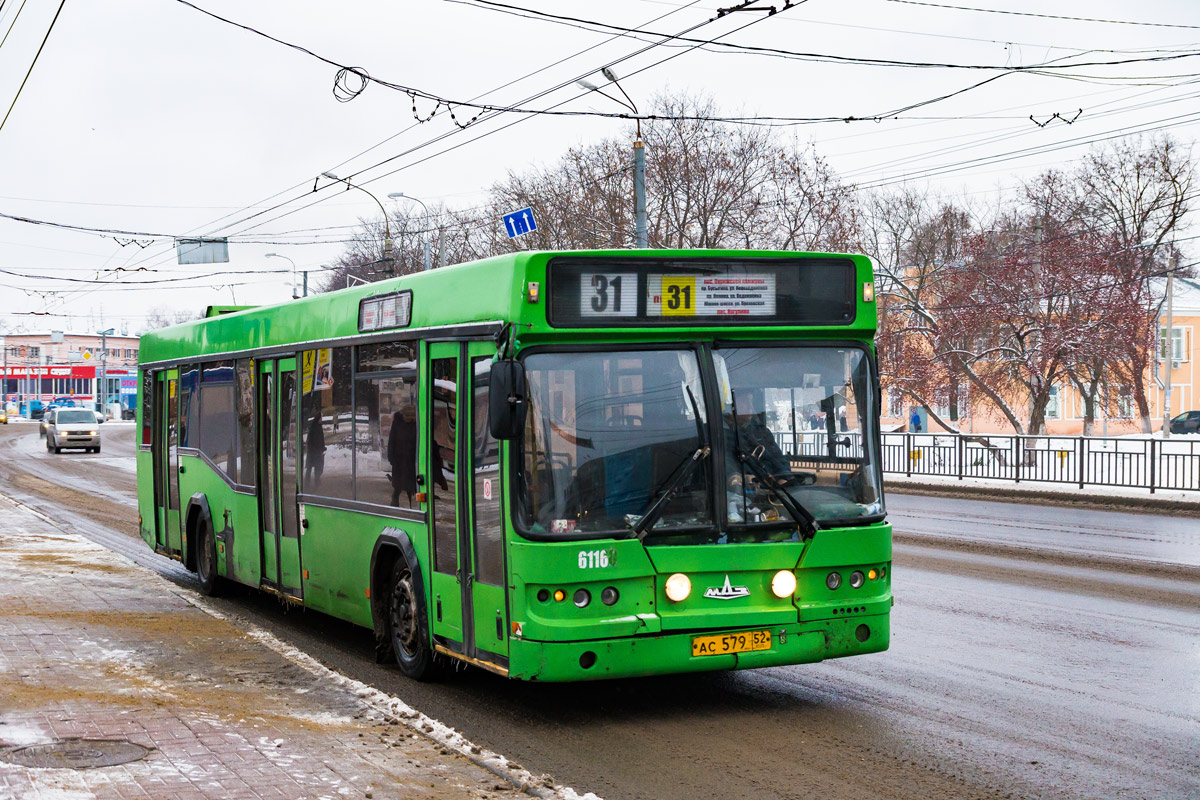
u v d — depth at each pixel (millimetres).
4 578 13328
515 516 7270
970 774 6461
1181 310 66938
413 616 8914
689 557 7414
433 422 8453
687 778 6473
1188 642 9883
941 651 9641
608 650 7223
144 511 15984
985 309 36500
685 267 7656
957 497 26094
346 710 7508
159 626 10547
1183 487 22641
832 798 6094
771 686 8625
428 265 45406
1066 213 42438
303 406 10859
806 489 7789
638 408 7500
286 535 11250
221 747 6445
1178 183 42500
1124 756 6762
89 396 110062
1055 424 59594
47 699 7480
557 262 7414
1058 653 9508
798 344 7930
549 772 6613
